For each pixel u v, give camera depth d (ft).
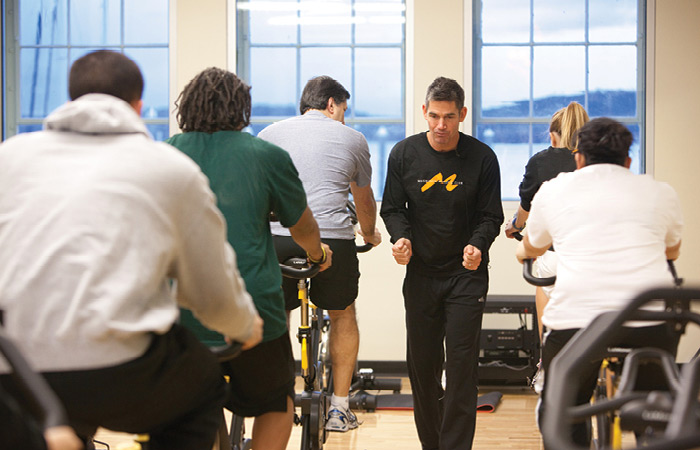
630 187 7.46
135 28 18.74
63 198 4.54
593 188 7.51
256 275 7.04
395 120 18.61
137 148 4.79
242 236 7.04
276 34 18.72
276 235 10.36
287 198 7.39
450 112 10.34
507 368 16.29
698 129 17.89
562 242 7.47
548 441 3.35
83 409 4.47
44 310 4.37
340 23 18.63
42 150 4.75
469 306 10.64
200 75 7.37
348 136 10.79
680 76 17.92
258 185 7.15
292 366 7.77
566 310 7.21
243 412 7.63
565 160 10.85
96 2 18.79
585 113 11.10
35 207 4.54
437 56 18.16
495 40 18.45
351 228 10.85
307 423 10.25
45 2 18.85
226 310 5.22
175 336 5.02
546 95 18.44
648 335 6.89
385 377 18.10
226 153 7.16
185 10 18.47
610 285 7.09
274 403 7.57
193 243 4.94
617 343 6.95
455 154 10.80
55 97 18.95
